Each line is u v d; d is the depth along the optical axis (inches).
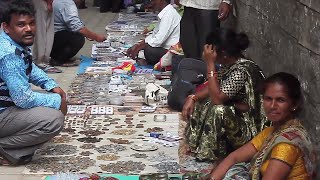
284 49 187.5
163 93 253.1
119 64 328.5
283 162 122.2
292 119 129.6
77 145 201.8
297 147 123.3
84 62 338.0
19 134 181.3
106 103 251.9
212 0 268.8
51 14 317.4
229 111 175.9
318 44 151.3
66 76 306.0
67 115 234.7
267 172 123.1
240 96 175.9
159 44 314.5
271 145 126.3
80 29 326.6
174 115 236.1
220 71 179.2
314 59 154.6
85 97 259.6
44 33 317.1
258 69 174.9
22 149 183.8
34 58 321.4
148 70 311.4
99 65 328.8
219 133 179.2
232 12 293.9
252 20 244.5
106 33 435.8
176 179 160.7
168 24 312.3
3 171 180.7
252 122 176.7
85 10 566.9
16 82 176.1
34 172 179.2
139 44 324.2
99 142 205.3
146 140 207.3
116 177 174.1
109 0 548.7
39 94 183.2
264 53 219.9
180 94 238.7
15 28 174.9
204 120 184.9
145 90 262.5
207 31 271.1
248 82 172.2
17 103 178.1
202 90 189.3
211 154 183.0
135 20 490.3
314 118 154.2
